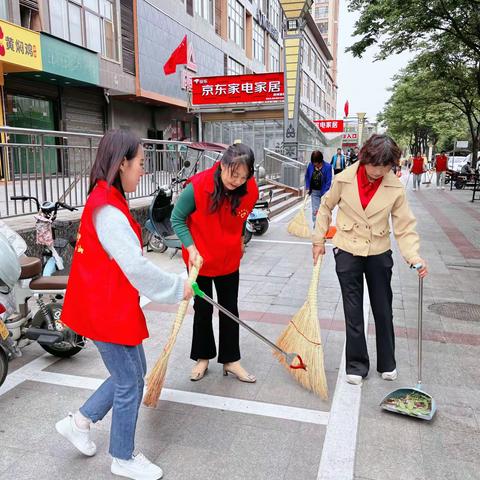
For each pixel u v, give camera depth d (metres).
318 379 3.16
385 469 2.47
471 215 11.91
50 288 3.51
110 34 16.33
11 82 13.38
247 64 32.25
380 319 3.30
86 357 3.79
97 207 2.08
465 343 4.05
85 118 16.80
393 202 3.11
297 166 15.50
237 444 2.69
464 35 13.01
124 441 2.34
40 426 2.86
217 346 4.04
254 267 6.75
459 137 45.78
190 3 22.38
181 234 3.03
